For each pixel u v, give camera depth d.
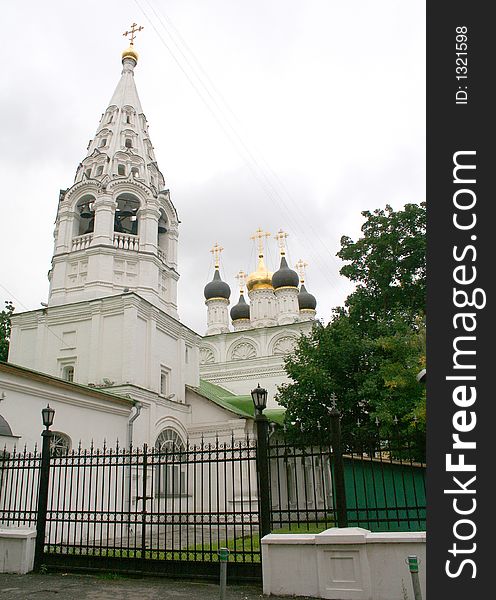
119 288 25.97
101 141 29.88
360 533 8.53
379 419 20.23
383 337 23.06
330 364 24.66
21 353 25.47
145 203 27.84
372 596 8.19
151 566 10.32
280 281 50.78
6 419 15.84
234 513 9.78
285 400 25.06
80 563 10.89
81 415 19.19
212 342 47.28
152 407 23.78
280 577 8.85
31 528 11.38
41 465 11.71
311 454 9.57
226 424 26.31
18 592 9.25
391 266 27.06
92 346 23.98
